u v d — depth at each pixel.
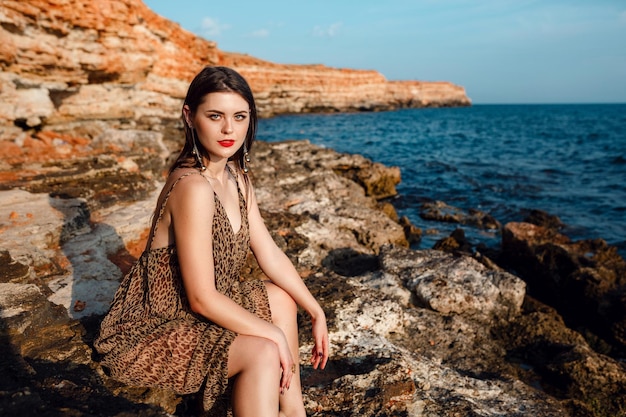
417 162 23.39
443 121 68.31
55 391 2.15
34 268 3.68
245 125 2.15
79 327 2.84
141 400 2.27
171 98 22.25
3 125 8.85
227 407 2.07
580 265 6.97
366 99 86.50
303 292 2.59
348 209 7.79
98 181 6.27
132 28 13.48
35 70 9.75
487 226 11.36
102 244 4.57
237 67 58.16
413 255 5.61
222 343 2.02
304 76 70.19
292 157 13.18
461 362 3.90
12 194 5.23
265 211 6.79
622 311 5.78
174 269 2.15
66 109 11.66
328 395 2.79
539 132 49.28
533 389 3.50
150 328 2.17
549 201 15.03
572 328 6.14
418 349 3.91
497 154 28.48
